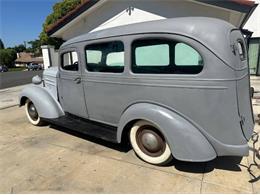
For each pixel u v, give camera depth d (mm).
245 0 6098
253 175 2854
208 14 6859
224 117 2508
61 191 2715
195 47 2498
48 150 3809
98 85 3561
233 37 2551
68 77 4141
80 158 3473
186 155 2684
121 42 3109
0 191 2756
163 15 7477
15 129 4965
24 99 5094
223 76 2412
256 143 3736
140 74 2969
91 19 8781
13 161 3484
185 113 2691
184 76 2605
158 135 2994
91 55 3588
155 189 2672
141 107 2971
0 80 16594
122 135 3299
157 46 2789
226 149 2607
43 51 12695
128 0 7918
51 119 4422
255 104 6160
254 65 12484
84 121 4227
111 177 2945
